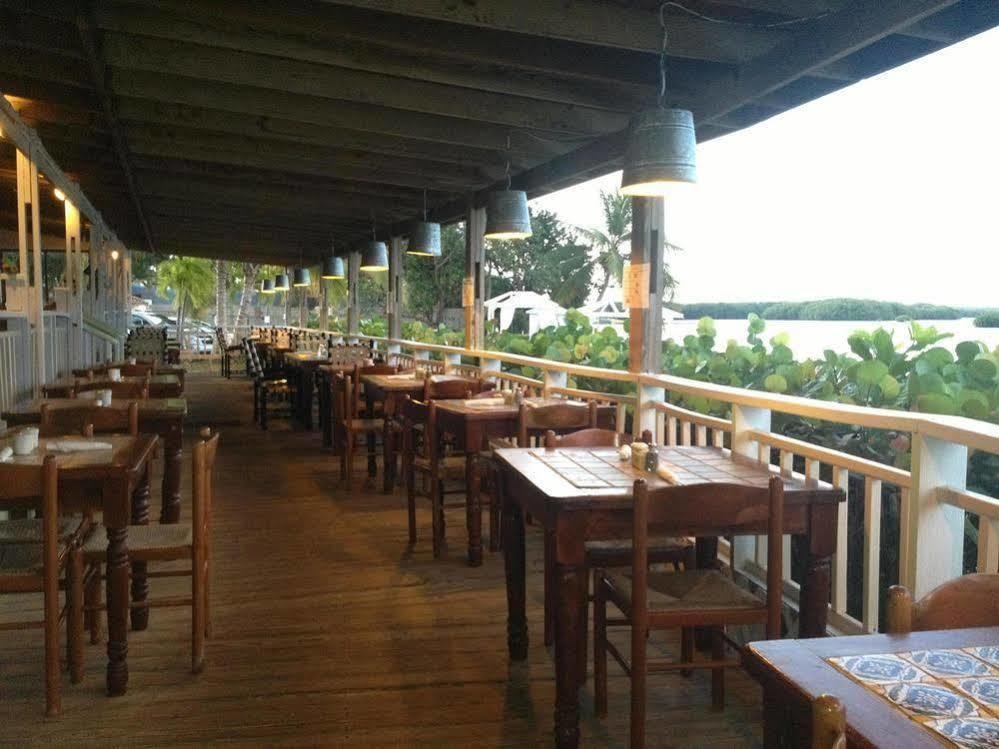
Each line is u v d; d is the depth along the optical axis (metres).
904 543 2.65
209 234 15.10
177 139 7.92
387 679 3.04
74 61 6.39
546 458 3.11
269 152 7.93
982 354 3.63
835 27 3.63
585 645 3.02
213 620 3.60
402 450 5.98
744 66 4.31
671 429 4.51
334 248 15.66
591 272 21.06
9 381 5.32
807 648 1.41
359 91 5.76
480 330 8.37
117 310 15.05
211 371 19.30
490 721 2.73
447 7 4.04
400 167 7.91
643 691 2.39
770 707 1.39
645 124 3.47
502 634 3.47
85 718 2.73
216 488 6.34
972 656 1.37
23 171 6.27
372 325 15.32
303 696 2.90
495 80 5.23
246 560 4.49
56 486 2.69
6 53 6.30
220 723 2.70
